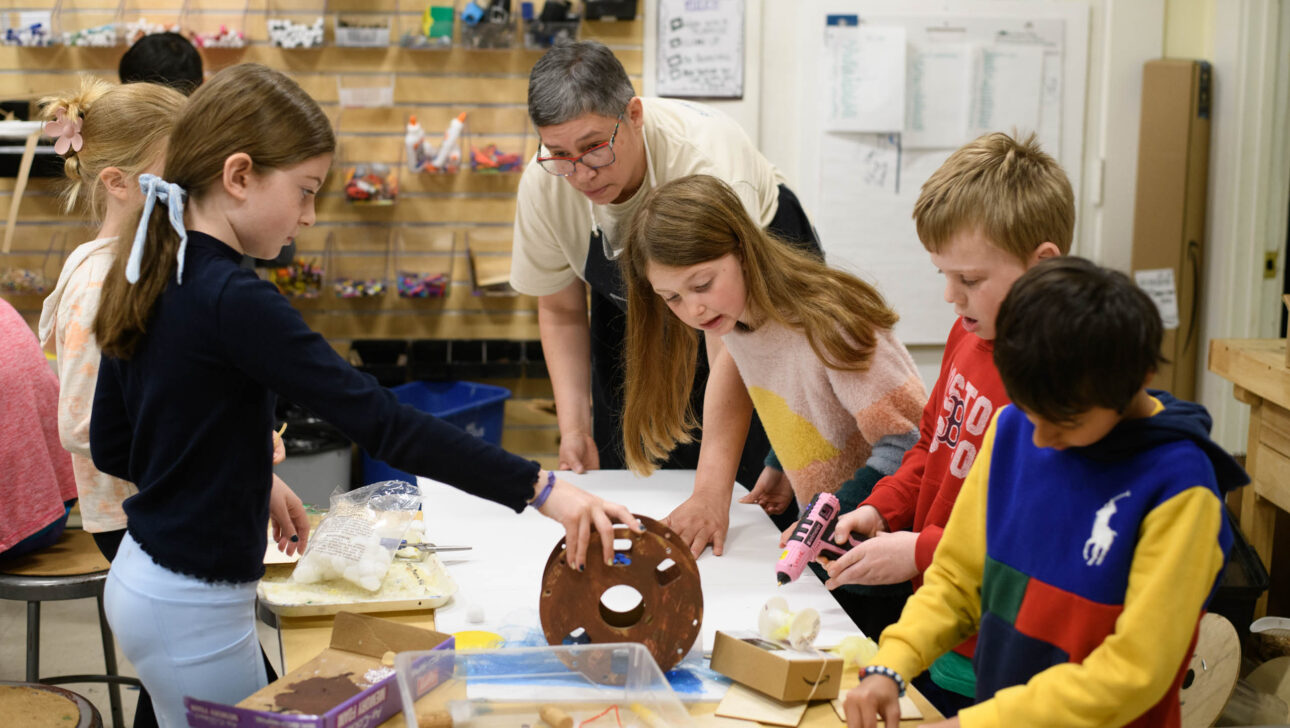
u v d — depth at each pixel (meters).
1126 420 1.10
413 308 4.15
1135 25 4.11
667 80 3.99
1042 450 1.19
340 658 1.44
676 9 3.94
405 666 1.27
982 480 1.28
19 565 2.21
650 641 1.44
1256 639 2.43
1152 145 4.11
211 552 1.34
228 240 1.36
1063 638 1.14
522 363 4.14
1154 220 4.16
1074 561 1.13
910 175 4.12
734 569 1.82
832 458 2.00
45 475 2.21
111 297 1.34
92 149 1.83
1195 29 4.14
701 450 2.08
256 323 1.29
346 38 3.85
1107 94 4.14
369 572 1.66
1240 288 4.11
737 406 2.08
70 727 1.61
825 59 4.00
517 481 1.39
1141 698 1.04
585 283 2.78
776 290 1.82
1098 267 1.04
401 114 4.01
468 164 4.04
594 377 2.85
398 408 1.33
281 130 1.33
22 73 3.88
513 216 4.11
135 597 1.34
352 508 1.76
